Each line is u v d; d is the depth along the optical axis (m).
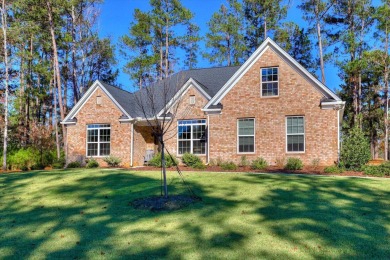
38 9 28.88
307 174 14.82
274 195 10.05
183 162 19.67
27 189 12.52
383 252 5.65
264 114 18.80
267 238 6.42
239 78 19.44
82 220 8.09
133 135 22.09
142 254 5.79
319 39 31.19
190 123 21.03
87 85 35.41
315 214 7.95
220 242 6.27
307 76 18.16
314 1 31.55
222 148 19.41
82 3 31.86
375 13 29.31
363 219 7.52
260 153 18.67
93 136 22.83
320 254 5.61
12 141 29.45
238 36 37.38
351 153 16.00
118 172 16.30
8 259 5.71
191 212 8.41
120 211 8.80
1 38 25.31
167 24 37.41
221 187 11.54
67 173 16.59
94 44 33.53
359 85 31.94
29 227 7.63
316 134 17.78
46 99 38.03
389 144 33.41
